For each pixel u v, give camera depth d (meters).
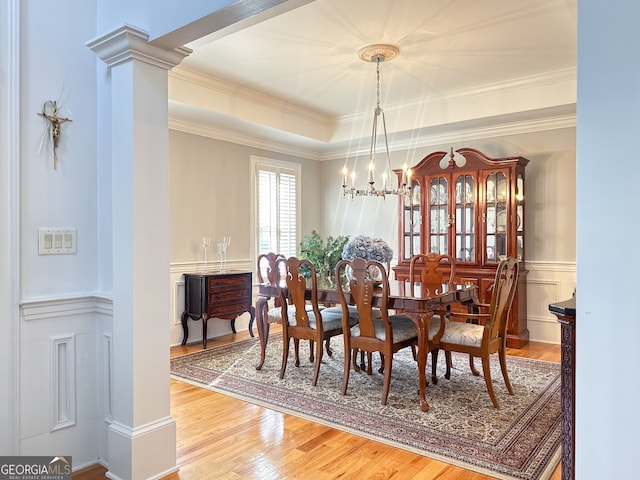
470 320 4.76
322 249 5.46
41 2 2.15
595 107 1.19
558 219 4.89
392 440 2.56
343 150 6.49
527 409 3.00
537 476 2.18
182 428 2.74
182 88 4.25
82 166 2.29
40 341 2.13
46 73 2.16
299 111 5.52
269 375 3.79
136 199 2.12
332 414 2.94
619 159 1.16
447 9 3.12
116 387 2.18
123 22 2.23
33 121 2.11
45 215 2.15
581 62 1.21
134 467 2.08
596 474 1.20
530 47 3.75
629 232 1.15
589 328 1.21
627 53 1.15
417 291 3.38
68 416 2.23
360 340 3.25
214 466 2.28
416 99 5.18
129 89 2.13
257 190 5.80
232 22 1.95
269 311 3.99
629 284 1.15
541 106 4.46
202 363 4.16
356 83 4.63
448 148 5.60
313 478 2.17
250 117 4.93
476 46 3.73
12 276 2.03
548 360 4.23
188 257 5.00
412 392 3.35
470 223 5.04
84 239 2.30
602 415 1.19
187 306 4.88
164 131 2.25
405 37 3.56
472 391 3.36
